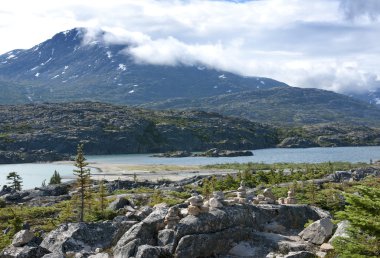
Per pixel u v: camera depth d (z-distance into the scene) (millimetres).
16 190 138375
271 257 26703
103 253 27359
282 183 109938
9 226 61312
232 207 31219
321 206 65625
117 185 133750
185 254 25906
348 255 22047
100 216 67500
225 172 185375
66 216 68750
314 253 26984
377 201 22562
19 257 26703
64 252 28766
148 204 79750
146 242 27328
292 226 34094
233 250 27812
